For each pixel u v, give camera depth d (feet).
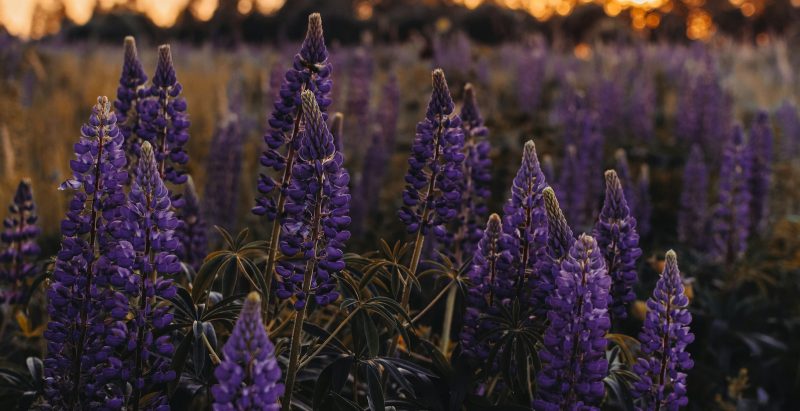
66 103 18.21
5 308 7.97
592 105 17.66
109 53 31.01
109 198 6.38
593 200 12.03
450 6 50.01
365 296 7.23
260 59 32.37
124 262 6.23
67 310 6.38
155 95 7.14
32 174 13.26
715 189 14.12
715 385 8.70
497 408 6.77
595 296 6.20
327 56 6.85
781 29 57.31
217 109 15.81
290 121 6.80
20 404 6.58
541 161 14.52
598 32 42.57
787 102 16.89
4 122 13.17
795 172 14.01
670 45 34.09
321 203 6.40
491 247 6.99
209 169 10.77
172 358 6.44
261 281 6.60
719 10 59.00
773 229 12.42
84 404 6.42
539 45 24.34
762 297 9.70
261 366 5.59
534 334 6.70
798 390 8.96
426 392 6.73
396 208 13.35
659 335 6.56
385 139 15.69
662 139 18.22
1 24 28.58
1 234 7.93
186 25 50.37
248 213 12.51
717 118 16.12
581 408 6.28
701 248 11.64
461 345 7.08
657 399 6.58
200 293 6.60
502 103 22.02
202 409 7.17
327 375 6.42
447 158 7.04
